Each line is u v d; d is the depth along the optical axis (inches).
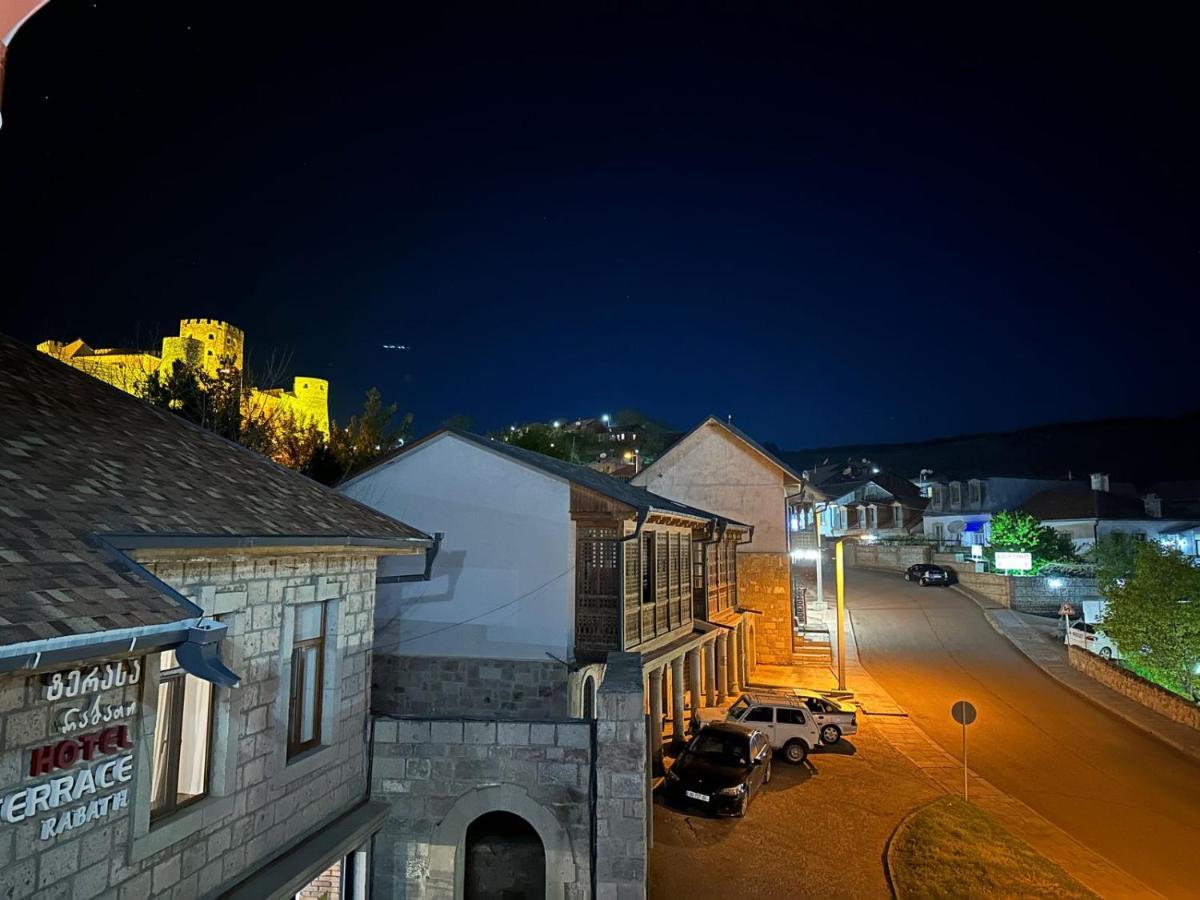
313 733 384.2
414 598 670.5
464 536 671.1
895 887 504.1
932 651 1365.7
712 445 1406.3
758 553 1355.8
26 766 213.9
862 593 1851.6
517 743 426.6
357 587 417.7
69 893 228.7
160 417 428.5
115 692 246.8
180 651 235.8
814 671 1263.5
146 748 259.8
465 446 684.1
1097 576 1557.6
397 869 422.0
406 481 693.9
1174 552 1122.7
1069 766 816.3
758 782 697.0
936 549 2175.2
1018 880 516.7
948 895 494.0
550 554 652.1
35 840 217.0
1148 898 520.1
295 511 374.9
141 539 256.4
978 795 714.2
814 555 1710.1
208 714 309.3
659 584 773.9
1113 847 615.5
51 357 419.2
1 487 248.2
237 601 318.7
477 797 424.5
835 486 3041.3
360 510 451.5
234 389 909.8
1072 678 1192.8
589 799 422.0
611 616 641.6
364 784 423.2
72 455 302.5
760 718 810.8
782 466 1371.8
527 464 661.9
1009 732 940.0
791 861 551.2
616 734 419.8
